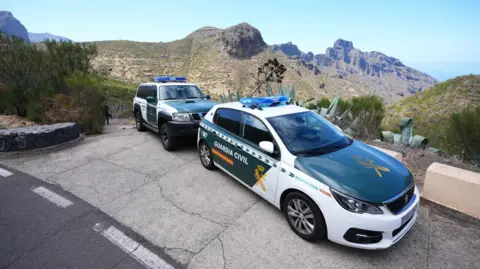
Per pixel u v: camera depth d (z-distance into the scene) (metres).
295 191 3.19
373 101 8.04
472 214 3.42
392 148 6.15
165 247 3.07
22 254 2.95
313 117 4.20
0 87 9.31
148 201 4.12
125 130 9.52
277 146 3.49
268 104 4.35
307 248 3.03
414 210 2.99
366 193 2.73
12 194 4.35
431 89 25.00
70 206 3.98
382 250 2.99
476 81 22.50
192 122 6.08
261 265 2.78
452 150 5.87
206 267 2.76
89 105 9.38
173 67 196.12
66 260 2.86
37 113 8.93
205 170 5.30
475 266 2.75
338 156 3.36
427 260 2.84
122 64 177.25
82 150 6.67
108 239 3.22
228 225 3.48
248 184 4.06
